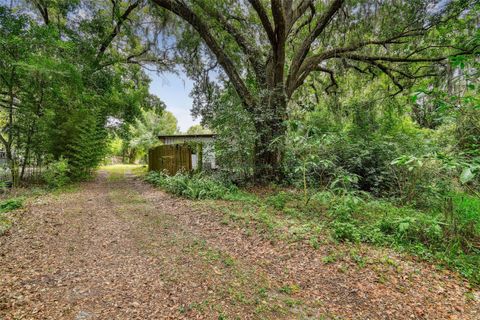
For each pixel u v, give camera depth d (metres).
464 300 2.51
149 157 14.10
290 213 4.98
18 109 8.55
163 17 9.58
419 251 3.36
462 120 3.87
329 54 9.30
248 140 7.38
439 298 2.53
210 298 2.51
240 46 9.01
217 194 6.50
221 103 7.73
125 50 12.77
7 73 8.09
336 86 11.79
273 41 7.79
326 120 11.19
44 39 8.16
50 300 2.41
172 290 2.63
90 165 11.30
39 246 3.65
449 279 2.85
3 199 6.26
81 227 4.52
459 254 3.38
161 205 6.14
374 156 7.45
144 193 7.94
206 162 8.64
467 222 3.88
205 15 8.88
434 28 8.45
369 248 3.51
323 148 7.38
